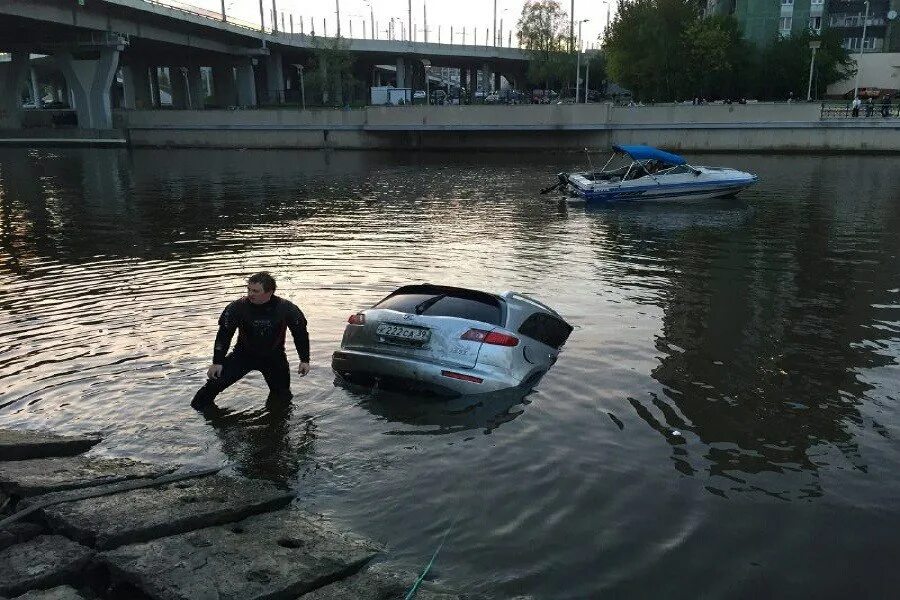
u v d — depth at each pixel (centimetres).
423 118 5438
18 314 905
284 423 576
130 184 3014
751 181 2322
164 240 1545
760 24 6988
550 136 5328
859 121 4647
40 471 486
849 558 404
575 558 402
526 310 716
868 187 2727
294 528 425
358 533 426
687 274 1182
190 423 576
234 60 8238
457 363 634
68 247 1461
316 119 5716
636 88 6731
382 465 507
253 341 613
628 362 722
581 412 599
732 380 677
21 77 6475
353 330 679
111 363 711
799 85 6456
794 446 544
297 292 1027
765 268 1235
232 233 1645
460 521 438
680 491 475
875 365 724
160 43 6744
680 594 372
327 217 1944
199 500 451
